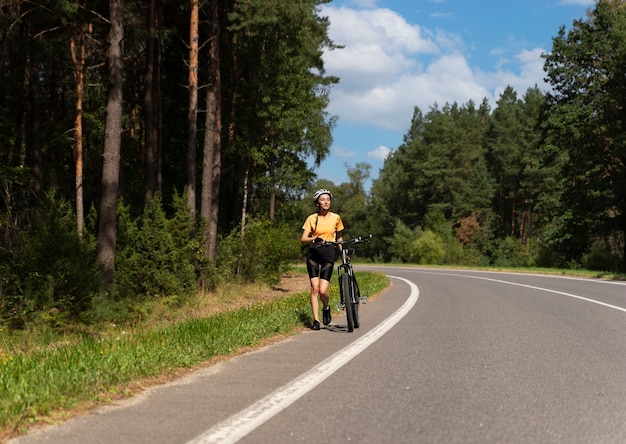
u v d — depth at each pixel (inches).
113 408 187.0
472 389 213.3
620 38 1581.0
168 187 1359.5
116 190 596.4
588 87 1667.1
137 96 1331.2
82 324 488.1
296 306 494.0
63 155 1282.0
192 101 840.9
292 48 1198.9
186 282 708.0
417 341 325.7
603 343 315.9
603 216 1707.7
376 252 3762.3
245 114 1227.9
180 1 1154.7
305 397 201.2
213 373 242.4
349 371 245.3
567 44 1706.4
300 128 1226.6
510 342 321.1
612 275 1003.3
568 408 187.2
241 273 960.3
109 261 591.2
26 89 1071.6
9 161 890.1
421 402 194.5
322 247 370.9
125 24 989.2
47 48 940.6
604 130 1627.7
